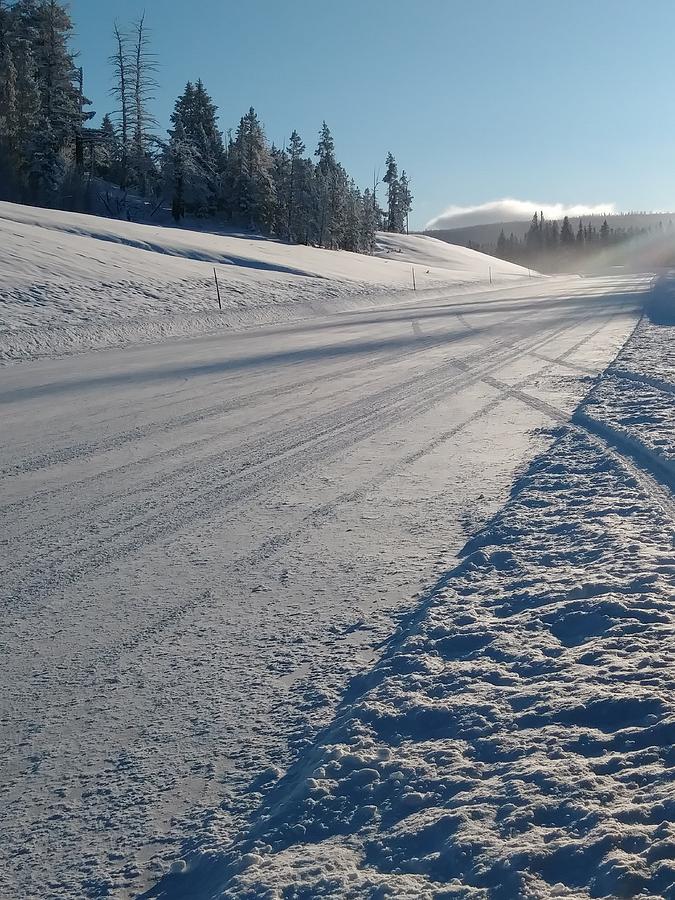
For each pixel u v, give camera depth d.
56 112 71.56
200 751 3.00
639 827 2.23
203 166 81.56
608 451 7.09
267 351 18.88
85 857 2.47
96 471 7.64
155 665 3.70
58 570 5.01
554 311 27.66
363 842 2.38
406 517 5.75
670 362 12.62
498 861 2.16
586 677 3.19
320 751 2.87
